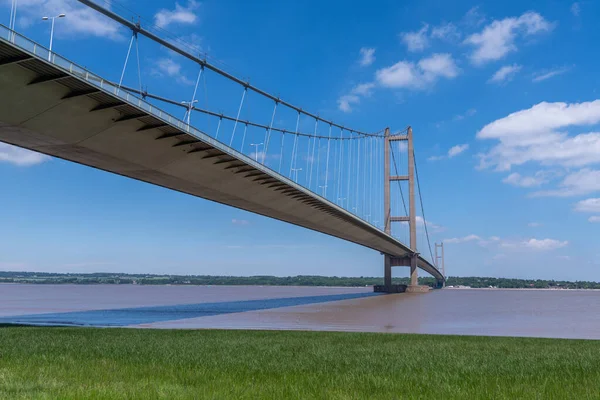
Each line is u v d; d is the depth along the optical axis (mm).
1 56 22516
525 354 16969
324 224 67250
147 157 34438
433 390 8164
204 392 7383
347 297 110062
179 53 38094
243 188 44906
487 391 8016
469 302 94438
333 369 11781
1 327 30547
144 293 160250
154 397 6934
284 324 41469
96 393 7094
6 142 30016
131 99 28219
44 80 24594
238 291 193875
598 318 53375
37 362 11953
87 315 52094
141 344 19297
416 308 68875
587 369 12398
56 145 30703
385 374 10711
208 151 36375
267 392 7621
